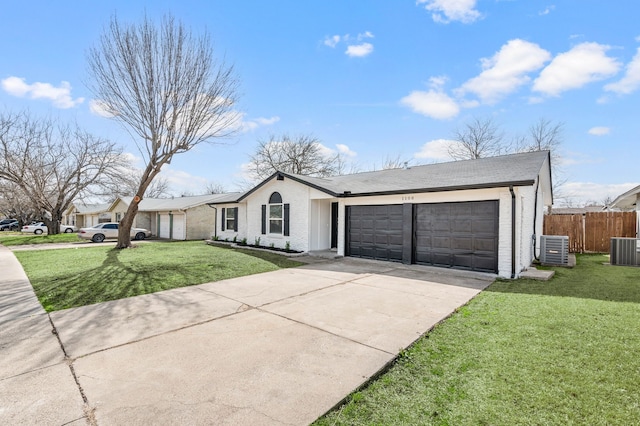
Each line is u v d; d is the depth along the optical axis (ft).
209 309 17.89
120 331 14.55
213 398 9.14
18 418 8.21
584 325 14.55
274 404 8.84
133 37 41.60
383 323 15.47
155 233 86.17
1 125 72.08
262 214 49.96
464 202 29.09
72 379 10.27
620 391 9.22
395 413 8.43
